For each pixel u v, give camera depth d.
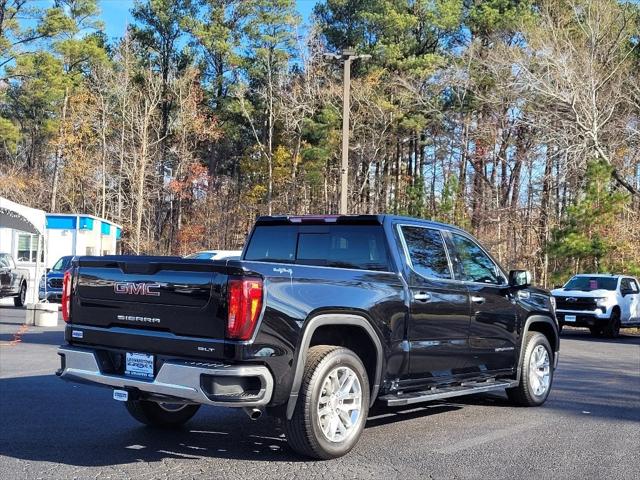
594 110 29.69
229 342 5.21
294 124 47.78
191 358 5.38
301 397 5.61
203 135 52.81
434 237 7.31
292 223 7.43
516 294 8.24
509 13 43.44
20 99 52.06
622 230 27.88
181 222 53.78
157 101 50.47
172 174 55.22
